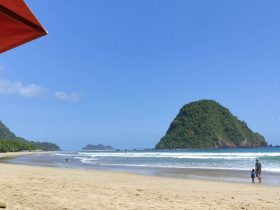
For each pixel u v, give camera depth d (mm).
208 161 49094
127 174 26406
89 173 26625
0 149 132000
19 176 19906
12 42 3055
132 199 11430
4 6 2607
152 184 18812
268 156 60719
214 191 16047
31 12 2672
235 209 10383
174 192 14852
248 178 24703
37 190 12672
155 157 68750
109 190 13945
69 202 10102
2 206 8328
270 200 13055
